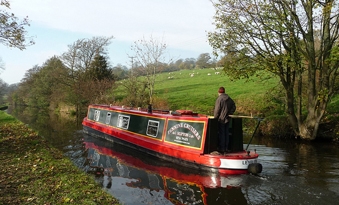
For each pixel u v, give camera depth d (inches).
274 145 501.4
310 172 327.3
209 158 329.7
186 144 369.7
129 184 308.8
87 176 274.5
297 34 510.9
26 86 2257.6
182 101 962.7
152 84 959.0
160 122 427.8
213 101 915.4
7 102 3201.3
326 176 310.3
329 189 268.4
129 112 513.3
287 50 512.1
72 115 1246.3
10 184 236.7
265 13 488.1
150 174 345.4
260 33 509.0
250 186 283.9
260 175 315.9
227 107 337.7
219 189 283.6
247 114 717.3
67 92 1374.3
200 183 304.8
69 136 625.9
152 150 424.8
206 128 343.6
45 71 1823.3
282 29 475.2
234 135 350.3
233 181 298.8
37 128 758.5
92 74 1315.2
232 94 922.7
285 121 591.5
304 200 244.4
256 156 331.3
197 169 345.4
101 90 1062.4
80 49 1386.6
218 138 349.1
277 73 528.4
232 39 541.0
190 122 368.2
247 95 866.1
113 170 365.4
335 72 497.4
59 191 225.5
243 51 543.5
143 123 467.2
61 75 1397.6
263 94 827.4
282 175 315.6
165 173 348.2
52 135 638.5
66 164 306.8
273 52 516.7
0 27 464.4
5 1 463.8
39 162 306.0
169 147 391.9
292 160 387.2
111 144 538.0
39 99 1873.8
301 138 552.4
